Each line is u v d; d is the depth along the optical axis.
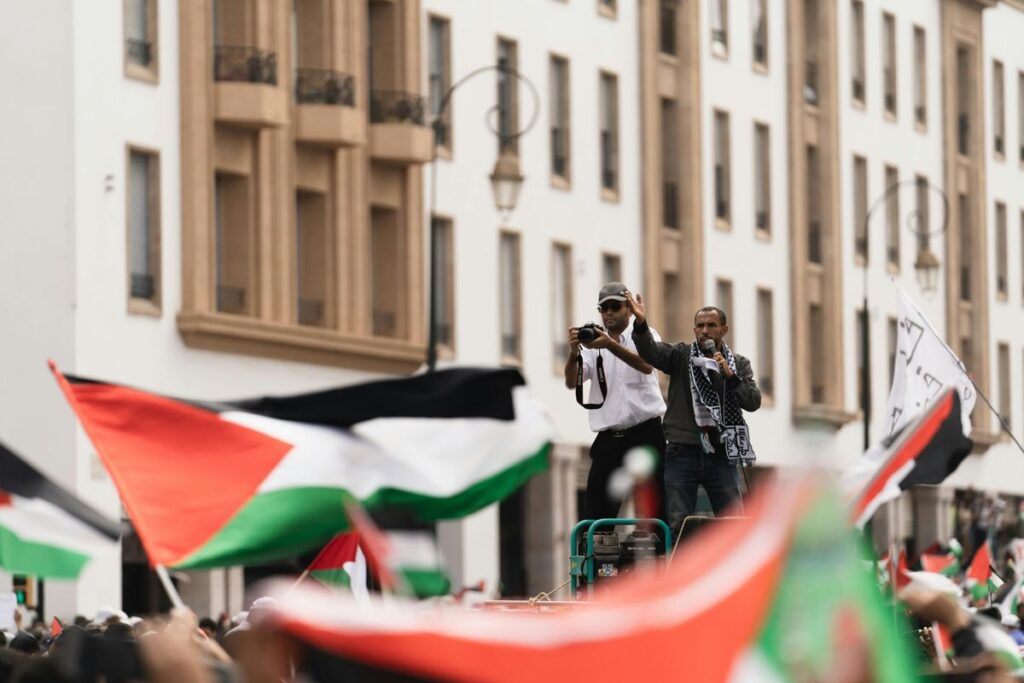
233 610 47.31
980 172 85.69
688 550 18.45
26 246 46.25
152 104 48.09
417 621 8.47
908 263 80.44
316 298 53.06
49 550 13.57
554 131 62.00
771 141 71.88
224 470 13.70
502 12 59.84
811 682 8.34
